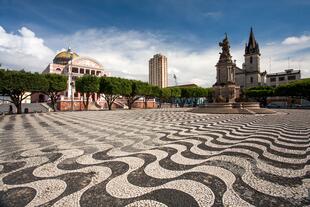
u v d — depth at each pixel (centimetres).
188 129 1001
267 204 272
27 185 339
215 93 3062
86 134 878
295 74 7312
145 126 1153
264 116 1877
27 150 585
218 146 618
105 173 392
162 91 5325
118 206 269
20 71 2744
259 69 7444
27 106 4125
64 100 4147
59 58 6681
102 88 3797
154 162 459
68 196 298
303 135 803
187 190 315
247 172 391
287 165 432
